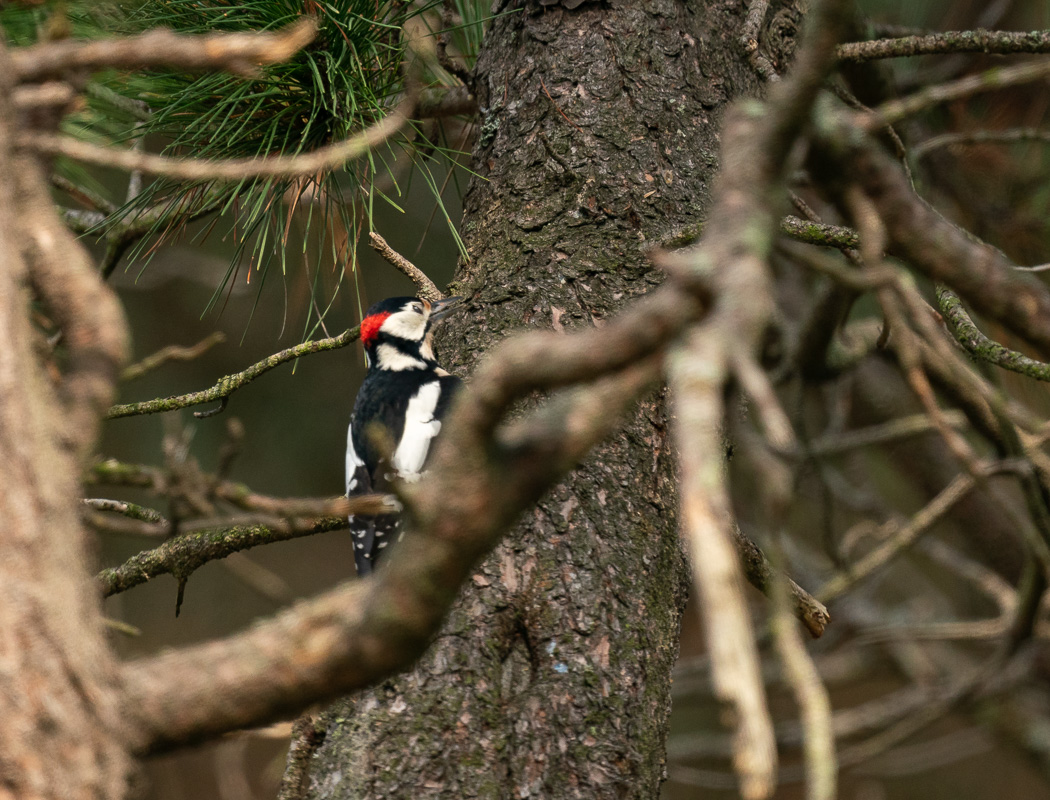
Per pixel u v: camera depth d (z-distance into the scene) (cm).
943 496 1126
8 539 287
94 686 292
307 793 527
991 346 604
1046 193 1054
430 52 736
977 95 1064
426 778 498
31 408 301
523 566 562
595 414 280
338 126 688
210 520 354
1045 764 1591
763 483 264
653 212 693
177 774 1908
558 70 745
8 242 315
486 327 674
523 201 716
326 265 888
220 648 313
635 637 548
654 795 520
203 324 1689
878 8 1101
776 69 777
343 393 1734
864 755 1352
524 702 524
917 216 339
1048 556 741
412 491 290
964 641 1806
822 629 694
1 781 272
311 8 662
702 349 243
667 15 754
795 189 986
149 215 741
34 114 345
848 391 1448
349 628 304
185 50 332
